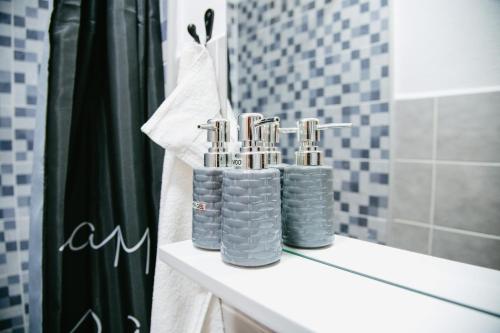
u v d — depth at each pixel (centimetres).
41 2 104
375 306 33
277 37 68
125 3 63
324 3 59
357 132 54
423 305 33
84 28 68
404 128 47
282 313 30
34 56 103
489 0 38
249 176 39
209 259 44
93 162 74
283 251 48
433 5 44
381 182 50
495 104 38
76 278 74
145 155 67
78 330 74
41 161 63
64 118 62
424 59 45
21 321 102
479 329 30
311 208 46
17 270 101
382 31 50
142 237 63
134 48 64
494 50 38
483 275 38
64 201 65
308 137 47
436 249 43
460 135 41
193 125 57
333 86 58
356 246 50
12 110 100
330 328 28
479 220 39
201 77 59
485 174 39
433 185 44
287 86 66
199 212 47
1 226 99
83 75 69
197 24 64
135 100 63
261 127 41
